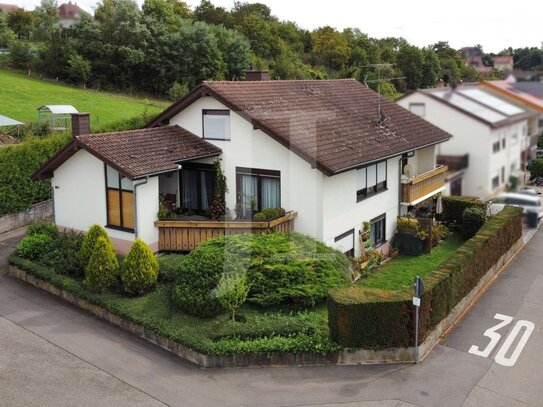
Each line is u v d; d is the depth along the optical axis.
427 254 17.94
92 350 11.41
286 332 11.55
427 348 11.53
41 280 14.33
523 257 17.61
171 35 45.62
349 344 11.05
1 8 53.12
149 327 11.80
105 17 45.12
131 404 9.58
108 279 13.16
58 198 16.86
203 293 12.07
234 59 47.53
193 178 17.31
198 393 9.98
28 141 20.48
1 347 11.41
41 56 44.38
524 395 9.88
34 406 9.43
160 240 15.40
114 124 24.98
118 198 15.41
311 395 9.90
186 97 16.88
